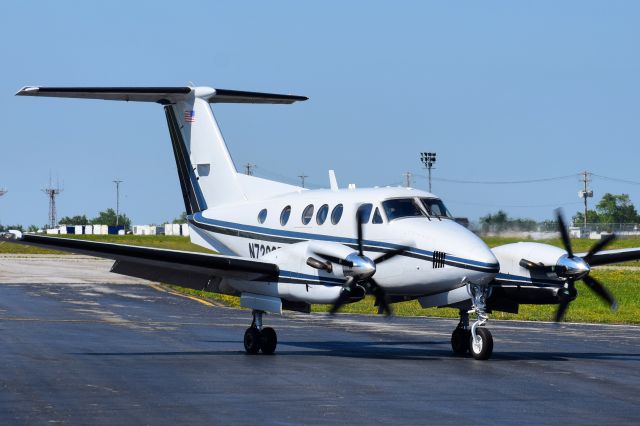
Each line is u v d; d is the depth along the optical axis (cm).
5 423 3127
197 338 6162
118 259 5150
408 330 6919
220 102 6712
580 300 10456
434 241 5022
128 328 6775
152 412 3338
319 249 5022
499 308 5484
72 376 4238
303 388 3922
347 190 5694
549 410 3409
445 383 4091
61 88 5797
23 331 6406
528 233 7219
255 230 6056
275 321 7575
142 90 6209
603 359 5091
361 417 3259
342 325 7306
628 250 5522
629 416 3294
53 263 18600
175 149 6769
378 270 5247
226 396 3697
